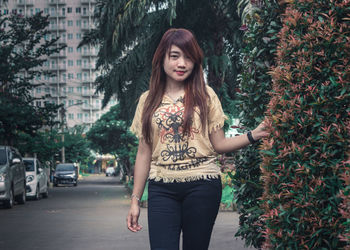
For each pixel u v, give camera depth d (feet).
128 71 60.64
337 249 10.23
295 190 10.46
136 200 10.36
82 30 448.65
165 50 9.92
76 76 446.60
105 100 69.92
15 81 71.10
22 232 31.14
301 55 10.94
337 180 10.18
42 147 98.12
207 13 55.77
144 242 26.27
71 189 110.73
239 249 23.24
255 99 14.94
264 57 15.26
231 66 57.16
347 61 10.37
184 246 9.73
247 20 16.11
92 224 35.32
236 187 16.11
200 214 9.53
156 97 9.97
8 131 69.72
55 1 452.76
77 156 186.91
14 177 53.57
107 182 182.80
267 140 10.81
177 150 9.68
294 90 10.76
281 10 14.57
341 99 10.24
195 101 9.73
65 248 24.56
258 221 15.07
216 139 10.14
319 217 10.31
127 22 55.88
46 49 72.84
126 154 173.58
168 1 50.47
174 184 9.62
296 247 10.50
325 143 10.27
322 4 10.97
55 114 75.25
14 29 72.43
